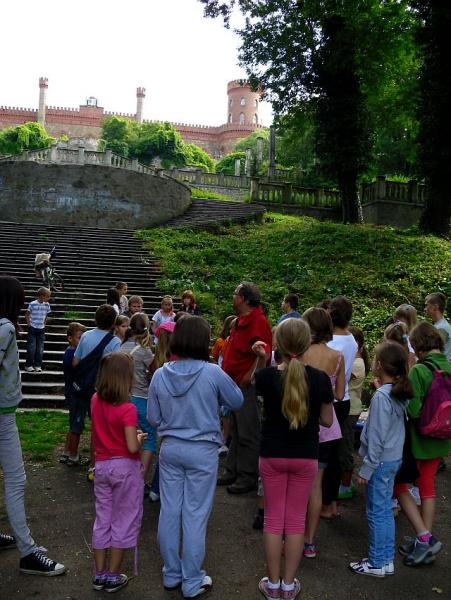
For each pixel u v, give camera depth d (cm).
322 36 2248
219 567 387
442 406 385
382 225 2298
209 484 347
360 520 475
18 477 365
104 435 361
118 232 1995
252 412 526
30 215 2188
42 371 948
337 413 445
